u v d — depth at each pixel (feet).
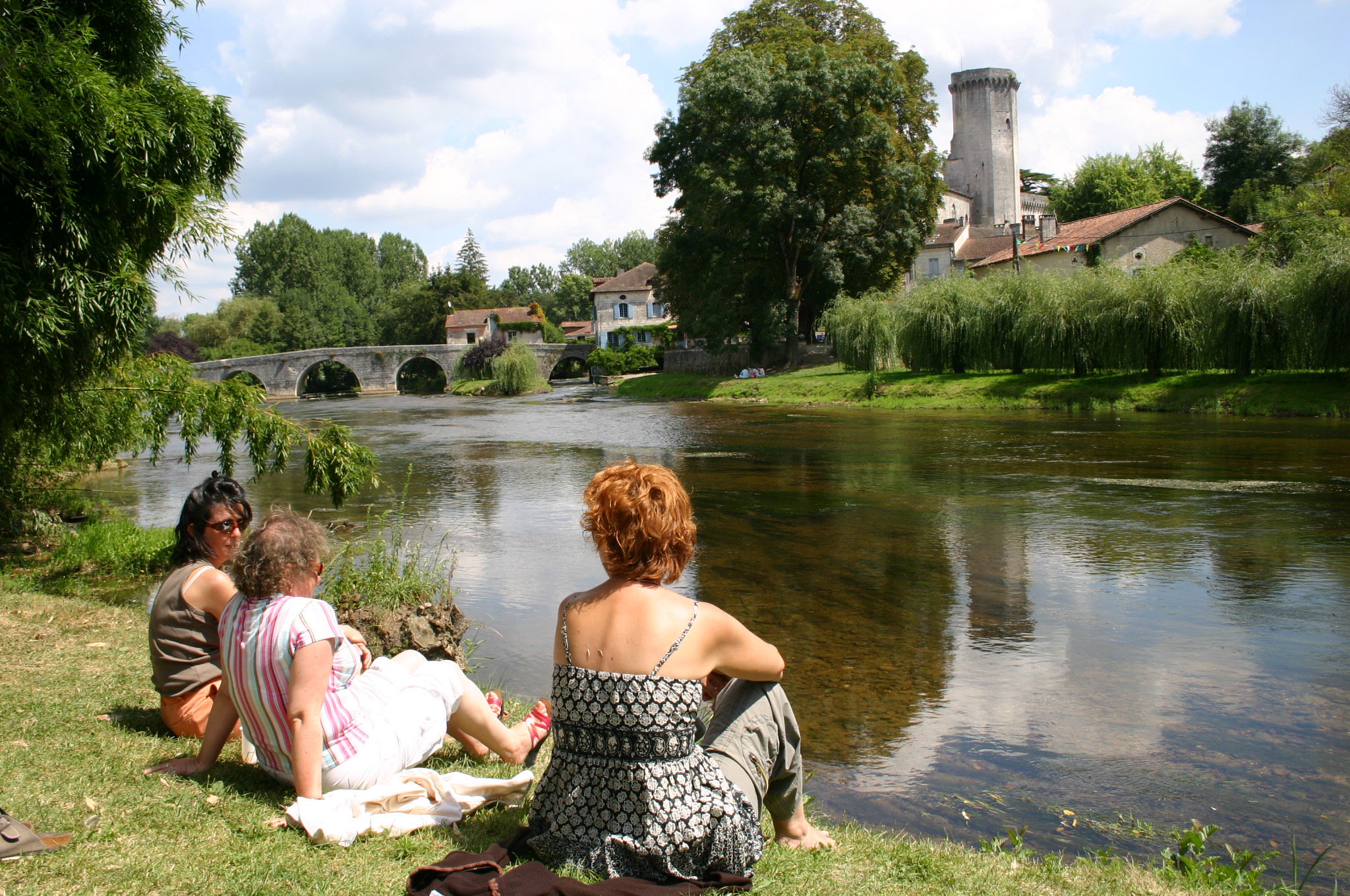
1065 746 19.63
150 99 29.86
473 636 27.63
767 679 10.35
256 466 37.73
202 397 37.24
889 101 148.15
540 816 9.84
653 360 245.45
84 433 37.65
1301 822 16.17
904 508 48.85
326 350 266.16
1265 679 23.72
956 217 286.46
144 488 62.69
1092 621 28.86
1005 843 15.28
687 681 9.44
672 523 9.78
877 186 151.53
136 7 31.12
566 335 373.20
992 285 125.80
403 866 10.57
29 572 33.99
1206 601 30.83
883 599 31.76
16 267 26.61
